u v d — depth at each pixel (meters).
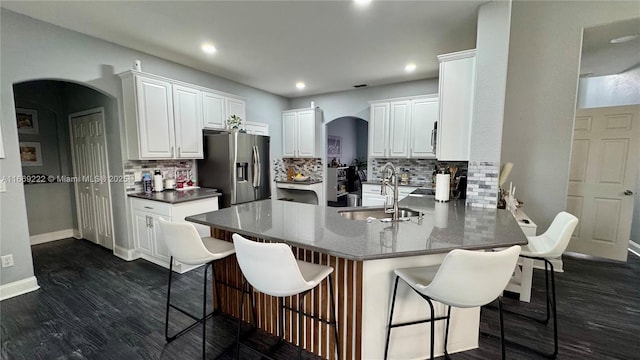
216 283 2.29
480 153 2.40
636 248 3.61
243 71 4.09
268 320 2.03
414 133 4.23
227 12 2.43
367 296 1.60
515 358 1.75
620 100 3.84
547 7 2.84
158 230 3.12
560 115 2.88
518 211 2.79
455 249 1.28
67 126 4.06
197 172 4.10
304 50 3.29
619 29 2.69
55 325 2.11
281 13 2.45
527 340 1.92
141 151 3.13
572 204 3.51
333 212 2.24
